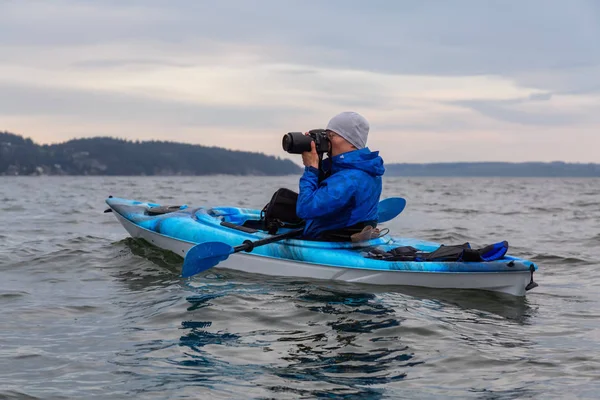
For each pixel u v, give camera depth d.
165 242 6.44
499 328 4.06
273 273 5.51
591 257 7.36
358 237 5.34
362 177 5.14
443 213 15.16
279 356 3.39
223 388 2.92
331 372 3.16
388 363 3.30
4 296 4.85
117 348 3.52
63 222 10.99
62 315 4.28
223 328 3.90
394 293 4.87
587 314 4.50
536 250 8.01
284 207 5.68
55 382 2.99
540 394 2.88
